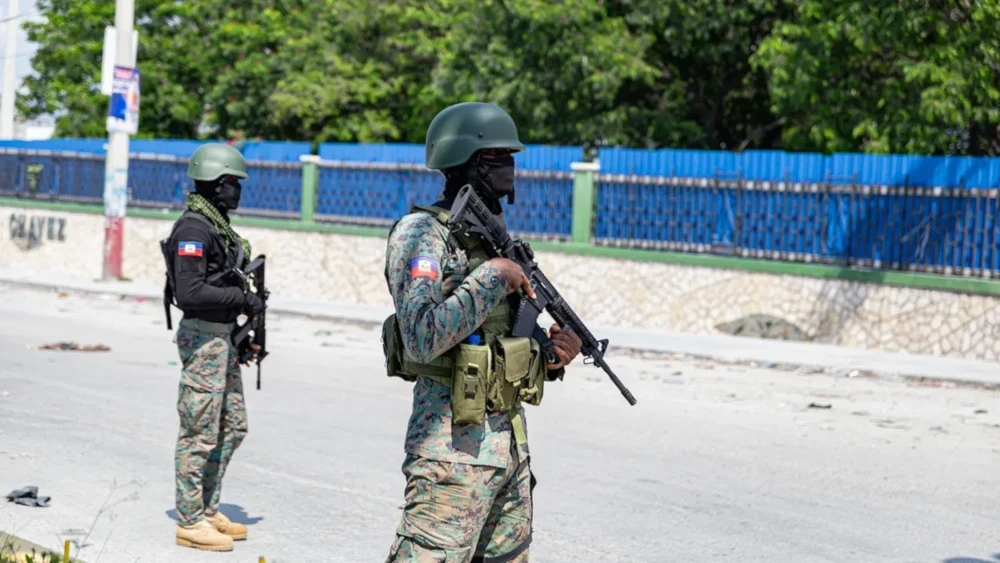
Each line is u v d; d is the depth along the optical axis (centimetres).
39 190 3441
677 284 2142
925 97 2095
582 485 981
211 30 3950
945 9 2098
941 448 1164
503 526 475
